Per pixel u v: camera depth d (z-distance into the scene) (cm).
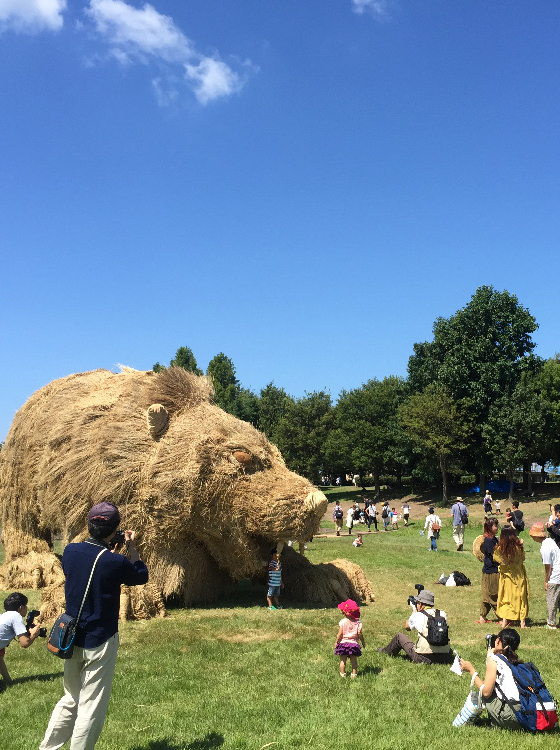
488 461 4250
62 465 962
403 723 487
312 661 662
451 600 1070
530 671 487
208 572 984
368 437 4875
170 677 606
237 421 991
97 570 390
